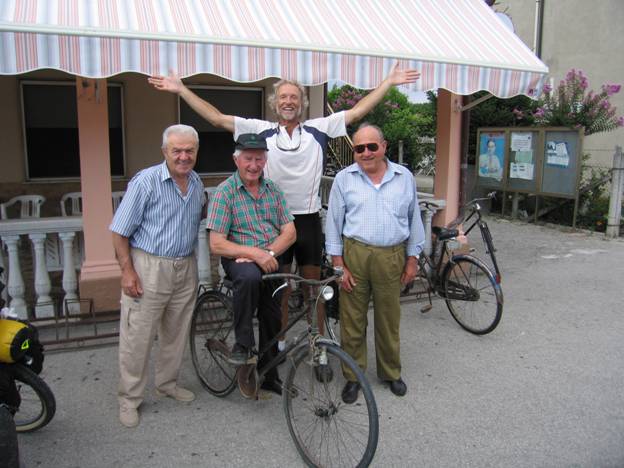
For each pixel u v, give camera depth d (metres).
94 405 3.78
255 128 4.09
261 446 3.33
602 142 13.41
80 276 5.15
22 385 3.71
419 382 4.16
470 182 12.68
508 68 5.43
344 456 3.18
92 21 4.11
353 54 4.77
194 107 4.09
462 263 5.38
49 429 3.49
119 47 4.05
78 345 4.68
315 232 4.26
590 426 3.58
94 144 5.03
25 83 7.71
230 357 3.43
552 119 10.63
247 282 3.29
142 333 3.48
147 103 8.25
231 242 3.48
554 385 4.14
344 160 11.27
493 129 11.20
